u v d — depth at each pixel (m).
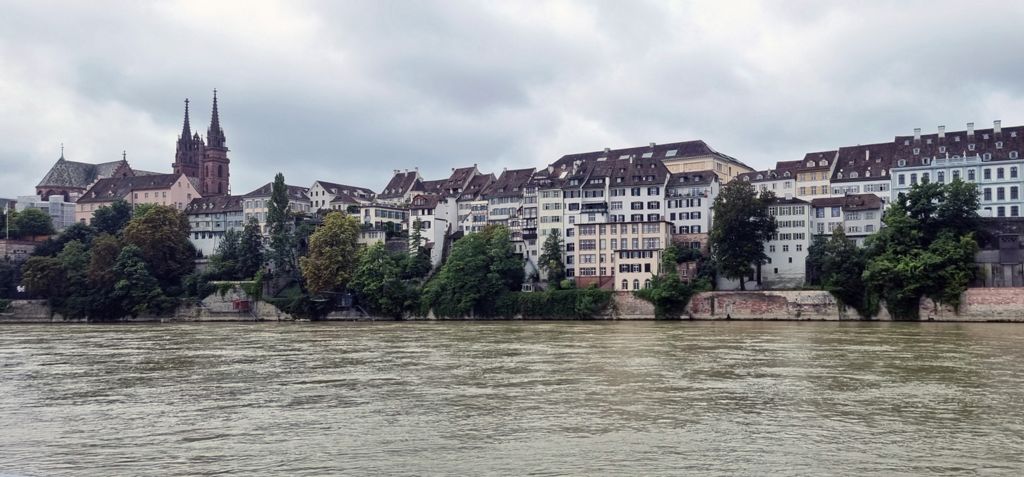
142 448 39.28
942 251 128.25
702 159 197.88
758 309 138.25
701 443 39.09
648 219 172.62
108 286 174.25
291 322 161.88
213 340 102.88
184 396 54.16
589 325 130.00
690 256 156.50
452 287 159.38
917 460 35.84
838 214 158.75
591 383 57.66
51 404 51.56
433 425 43.62
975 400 49.78
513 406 48.94
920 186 137.00
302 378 62.25
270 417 46.41
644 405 48.81
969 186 135.62
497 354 78.69
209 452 38.31
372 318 166.62
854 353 75.56
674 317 143.62
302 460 36.66
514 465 35.41
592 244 167.62
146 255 181.25
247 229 190.62
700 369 64.69
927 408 47.31
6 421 46.06
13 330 134.88
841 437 40.16
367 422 44.62
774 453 37.12
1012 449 37.66
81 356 81.44
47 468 36.00
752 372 62.62
